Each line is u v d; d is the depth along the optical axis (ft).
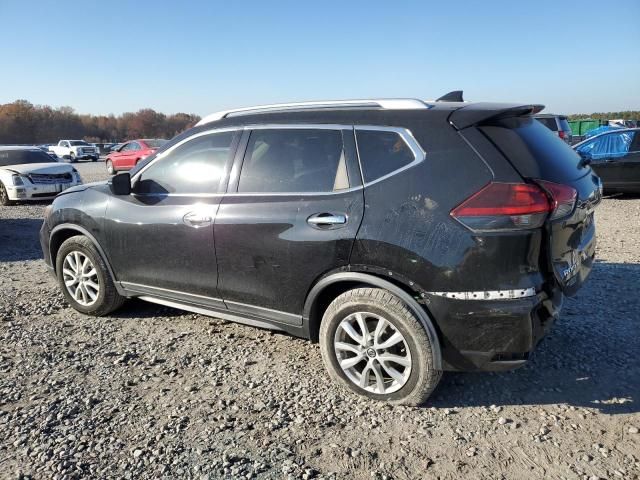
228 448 9.40
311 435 9.76
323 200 10.94
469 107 10.39
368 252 10.29
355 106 11.37
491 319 9.55
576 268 10.74
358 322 10.69
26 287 19.31
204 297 13.10
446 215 9.64
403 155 10.33
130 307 16.78
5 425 10.12
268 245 11.53
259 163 12.17
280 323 12.03
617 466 8.69
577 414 10.24
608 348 12.95
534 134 10.85
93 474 8.72
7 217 37.76
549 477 8.50
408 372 10.32
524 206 9.19
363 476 8.64
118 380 11.95
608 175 38.63
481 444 9.39
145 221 13.65
